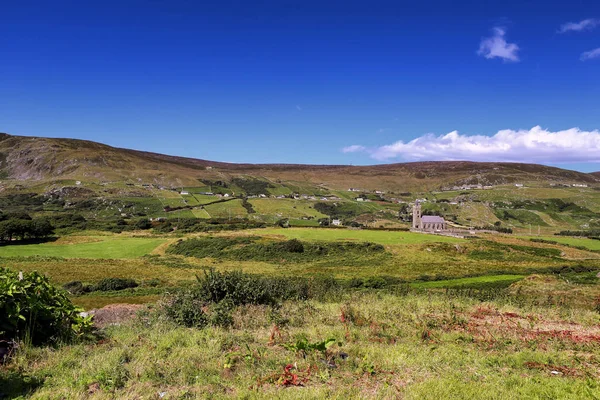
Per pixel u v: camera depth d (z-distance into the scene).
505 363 7.87
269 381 6.62
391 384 6.53
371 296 16.34
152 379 6.58
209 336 9.23
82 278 47.69
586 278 41.78
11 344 7.74
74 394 5.94
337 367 7.32
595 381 6.90
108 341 9.16
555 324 11.60
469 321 11.45
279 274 53.94
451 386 6.29
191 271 55.62
